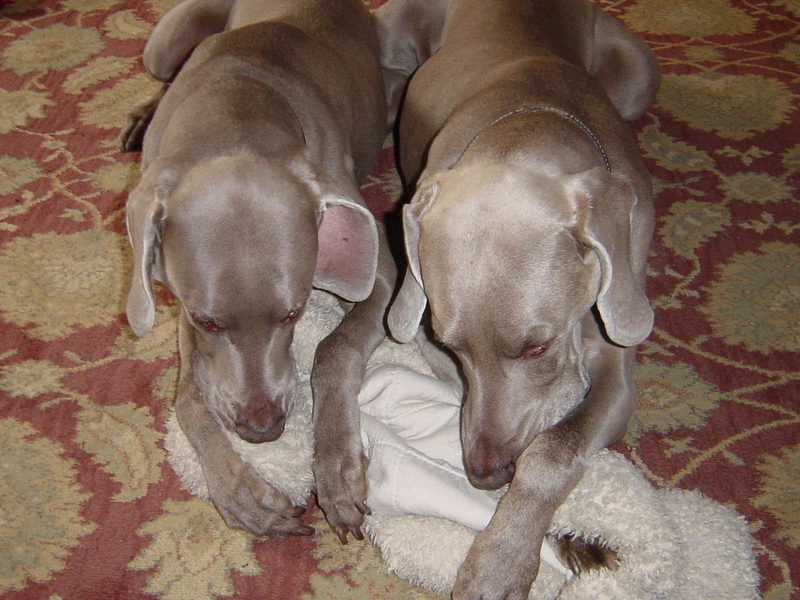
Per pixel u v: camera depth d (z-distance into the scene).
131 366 0.95
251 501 0.76
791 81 1.33
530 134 0.76
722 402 0.89
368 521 0.77
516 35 1.02
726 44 1.42
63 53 1.45
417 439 0.79
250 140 0.81
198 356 0.83
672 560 0.69
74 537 0.80
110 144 1.24
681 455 0.85
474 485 0.71
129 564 0.78
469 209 0.69
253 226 0.74
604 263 0.67
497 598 0.68
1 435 0.88
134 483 0.84
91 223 1.12
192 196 0.74
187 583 0.76
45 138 1.26
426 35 1.22
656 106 1.29
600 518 0.70
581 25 1.14
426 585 0.72
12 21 1.55
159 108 0.96
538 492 0.71
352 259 0.84
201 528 0.80
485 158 0.76
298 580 0.76
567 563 0.72
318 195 0.79
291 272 0.75
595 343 0.81
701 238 1.07
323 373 0.82
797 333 0.96
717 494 0.81
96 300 1.02
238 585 0.76
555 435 0.73
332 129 0.96
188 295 0.75
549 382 0.72
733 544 0.73
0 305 1.02
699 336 0.96
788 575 0.75
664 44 1.43
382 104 1.15
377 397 0.83
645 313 0.70
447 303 0.69
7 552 0.79
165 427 0.89
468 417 0.73
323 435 0.79
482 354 0.69
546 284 0.67
